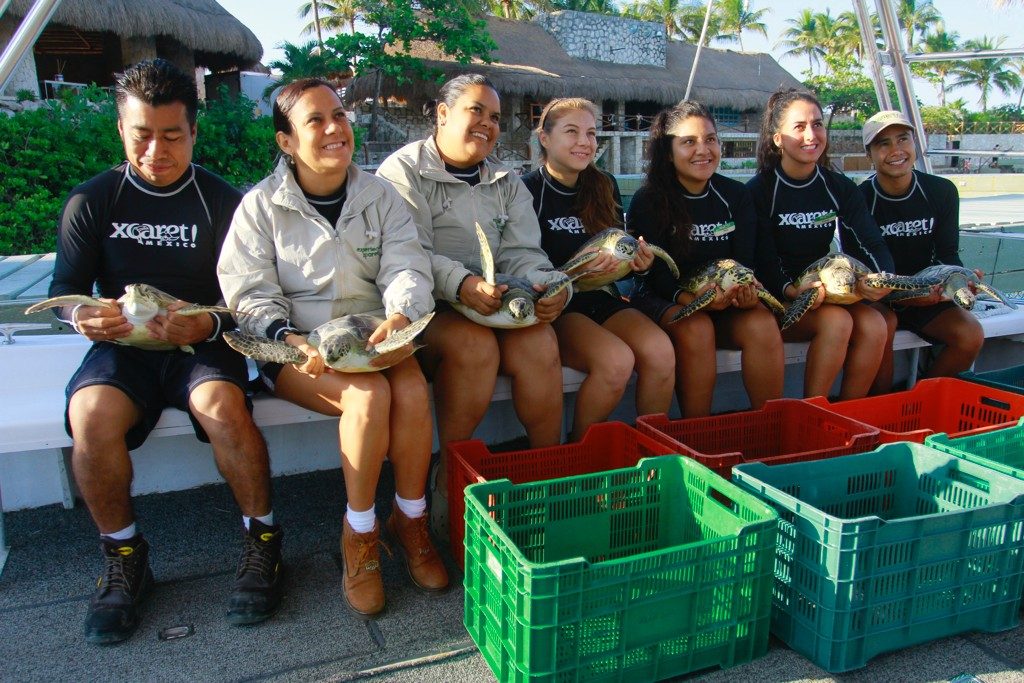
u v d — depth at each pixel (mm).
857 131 34531
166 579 2559
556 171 3414
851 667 2072
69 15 12539
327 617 2357
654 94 27797
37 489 3061
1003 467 2311
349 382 2314
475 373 2693
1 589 2492
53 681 2057
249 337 2299
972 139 32500
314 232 2574
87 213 2523
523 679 1879
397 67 20859
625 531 2508
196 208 2639
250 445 2350
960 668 2096
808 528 2084
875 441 2725
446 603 2439
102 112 10383
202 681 2059
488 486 2242
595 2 40344
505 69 24312
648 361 3098
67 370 2932
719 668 2113
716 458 2520
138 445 2414
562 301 2914
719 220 3570
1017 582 2246
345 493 3207
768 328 3316
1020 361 4535
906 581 2088
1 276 4375
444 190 3051
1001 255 5664
